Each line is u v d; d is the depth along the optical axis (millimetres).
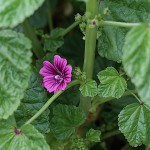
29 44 423
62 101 583
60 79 498
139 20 510
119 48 516
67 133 534
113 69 489
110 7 513
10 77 431
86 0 399
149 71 380
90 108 571
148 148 581
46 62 501
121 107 629
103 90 485
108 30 517
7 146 453
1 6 396
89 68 509
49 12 741
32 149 448
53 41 601
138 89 379
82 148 543
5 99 439
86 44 483
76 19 476
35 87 511
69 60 610
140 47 382
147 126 505
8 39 424
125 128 503
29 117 502
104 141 688
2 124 464
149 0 500
